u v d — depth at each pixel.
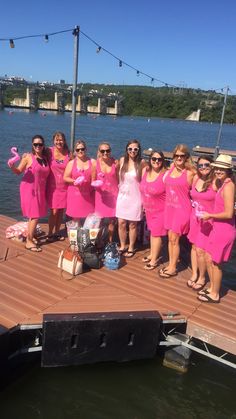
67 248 5.62
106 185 5.77
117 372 4.34
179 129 71.31
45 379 4.16
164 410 3.92
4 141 28.33
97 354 4.26
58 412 3.78
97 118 98.50
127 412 3.85
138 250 6.41
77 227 5.68
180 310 4.66
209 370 4.55
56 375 4.22
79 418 3.74
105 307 4.50
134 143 5.49
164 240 7.05
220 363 4.67
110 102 127.44
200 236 4.96
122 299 4.77
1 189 13.40
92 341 4.20
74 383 4.14
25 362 4.32
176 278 5.50
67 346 4.14
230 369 4.59
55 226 6.56
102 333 4.20
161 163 5.23
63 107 116.25
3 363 3.89
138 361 4.54
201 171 4.69
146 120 102.25
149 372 4.40
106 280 5.25
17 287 4.82
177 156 4.93
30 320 4.11
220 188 4.39
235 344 4.19
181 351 4.46
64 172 6.04
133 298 4.82
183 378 4.38
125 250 6.23
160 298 4.89
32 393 3.97
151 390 4.16
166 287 5.20
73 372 4.28
